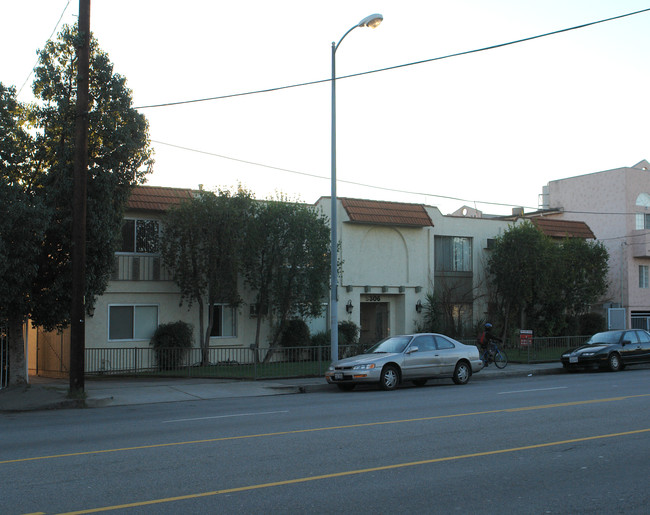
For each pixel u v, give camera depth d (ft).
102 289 59.98
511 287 100.94
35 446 32.35
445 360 62.64
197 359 81.61
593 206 137.49
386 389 58.75
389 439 32.55
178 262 78.38
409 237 99.81
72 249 53.16
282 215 81.46
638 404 44.91
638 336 81.10
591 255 109.40
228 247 77.41
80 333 52.70
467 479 24.36
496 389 57.72
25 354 59.26
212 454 29.32
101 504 21.34
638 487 23.24
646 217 135.03
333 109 66.28
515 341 100.01
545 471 25.58
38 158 57.06
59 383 65.16
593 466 26.40
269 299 84.64
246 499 21.81
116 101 56.95
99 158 56.54
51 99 56.80
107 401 53.01
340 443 31.60
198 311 83.87
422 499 21.75
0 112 53.06
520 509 20.66
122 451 30.37
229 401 53.78
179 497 22.11
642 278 132.98
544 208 152.05
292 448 30.50
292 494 22.40
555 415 40.14
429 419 39.17
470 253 106.32
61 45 56.54
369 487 23.27
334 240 66.28
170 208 77.97
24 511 20.59
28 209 50.47
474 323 104.01
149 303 80.12
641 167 146.61
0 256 49.01
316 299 83.41
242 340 85.76
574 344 90.94
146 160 59.41
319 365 69.77
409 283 99.45
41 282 58.18
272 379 67.77
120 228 59.82
